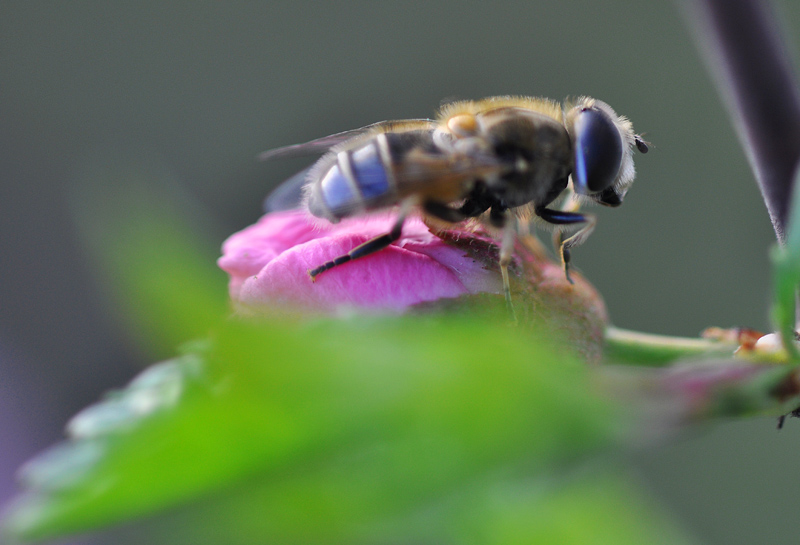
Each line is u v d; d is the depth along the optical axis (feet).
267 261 0.29
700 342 0.29
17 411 0.46
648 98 0.62
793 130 0.29
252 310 0.28
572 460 0.15
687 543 0.15
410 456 0.15
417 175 0.31
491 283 0.29
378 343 0.15
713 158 0.58
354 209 0.31
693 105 0.61
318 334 0.15
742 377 0.19
